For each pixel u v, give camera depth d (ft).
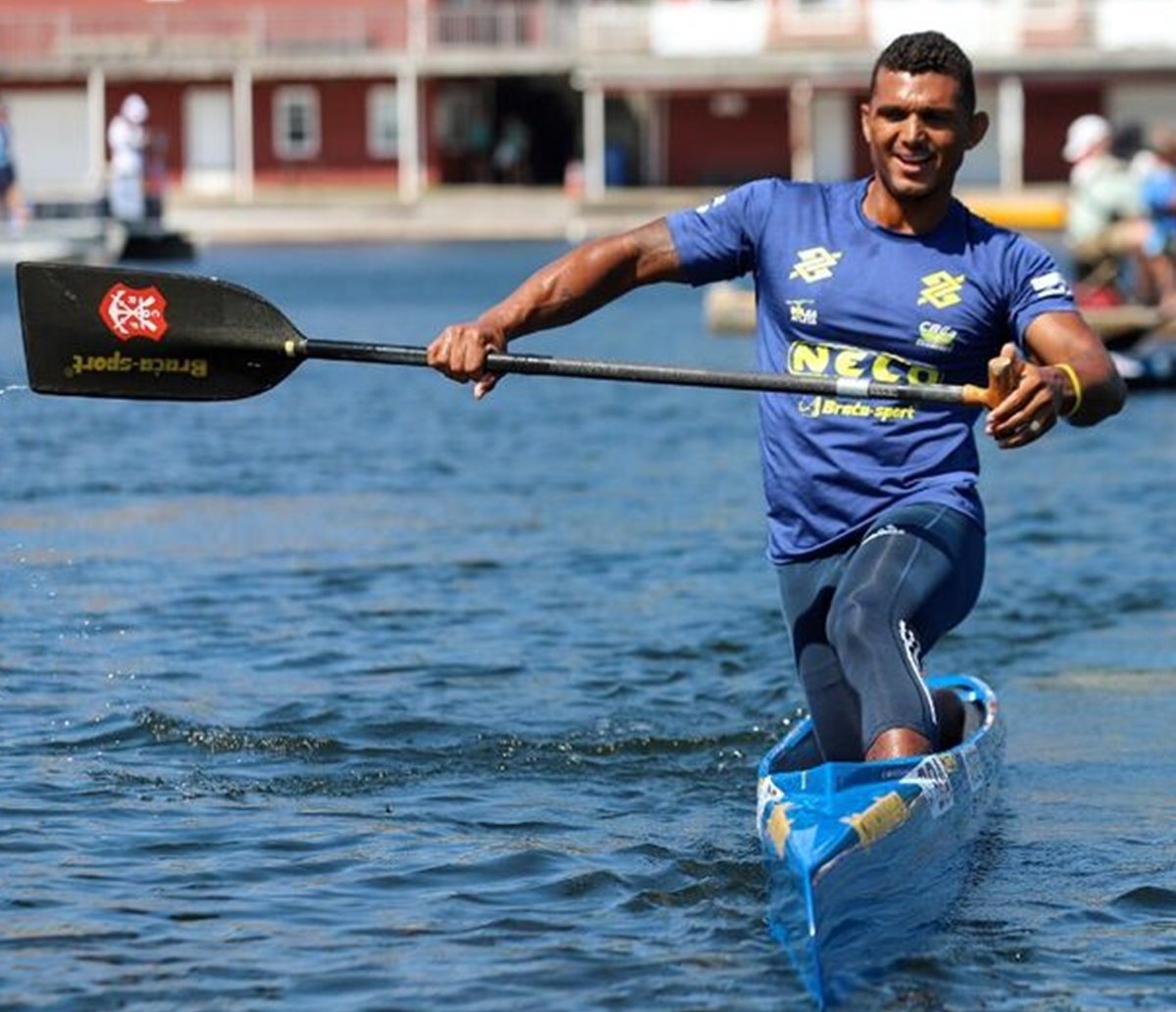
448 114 479.41
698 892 56.75
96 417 153.17
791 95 456.04
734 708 76.79
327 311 248.32
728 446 143.74
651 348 213.25
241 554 102.73
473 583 97.19
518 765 69.92
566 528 111.34
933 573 56.70
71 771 68.28
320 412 160.15
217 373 60.75
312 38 461.37
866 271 57.21
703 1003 48.96
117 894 56.59
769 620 90.17
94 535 107.14
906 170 56.29
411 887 57.36
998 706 67.77
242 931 53.93
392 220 435.53
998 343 57.62
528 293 58.29
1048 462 137.18
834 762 57.16
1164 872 58.90
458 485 125.59
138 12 465.88
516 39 456.04
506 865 59.16
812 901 49.29
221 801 65.36
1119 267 196.13
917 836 54.85
